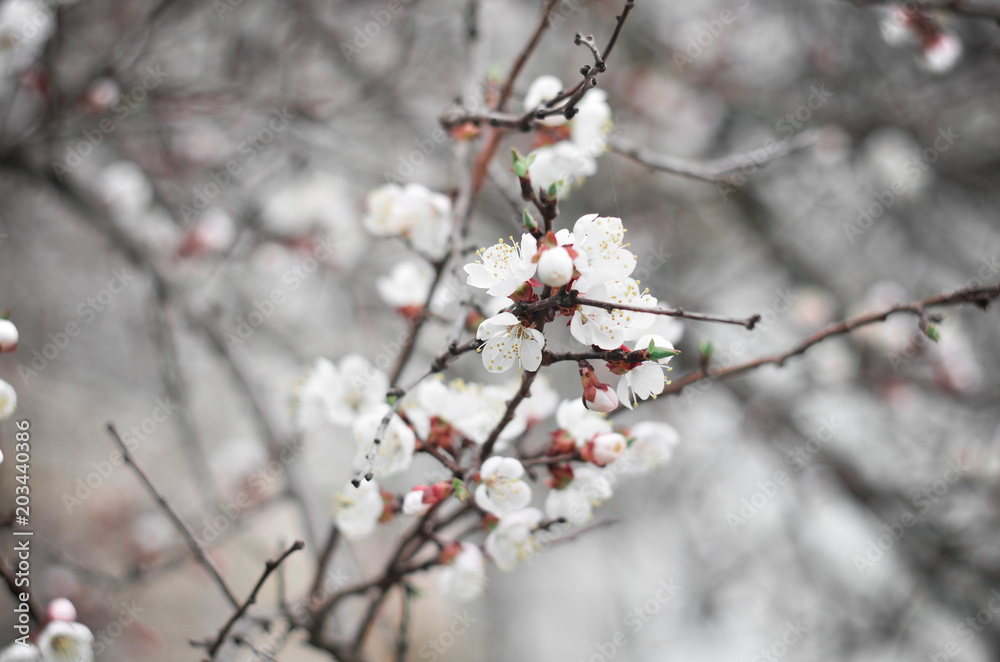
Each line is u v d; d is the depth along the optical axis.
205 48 5.37
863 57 6.28
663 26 6.76
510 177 3.18
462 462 2.30
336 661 2.66
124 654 4.72
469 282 1.75
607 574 6.69
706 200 6.79
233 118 5.04
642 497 6.46
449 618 6.79
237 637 2.44
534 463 2.21
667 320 2.48
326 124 4.95
